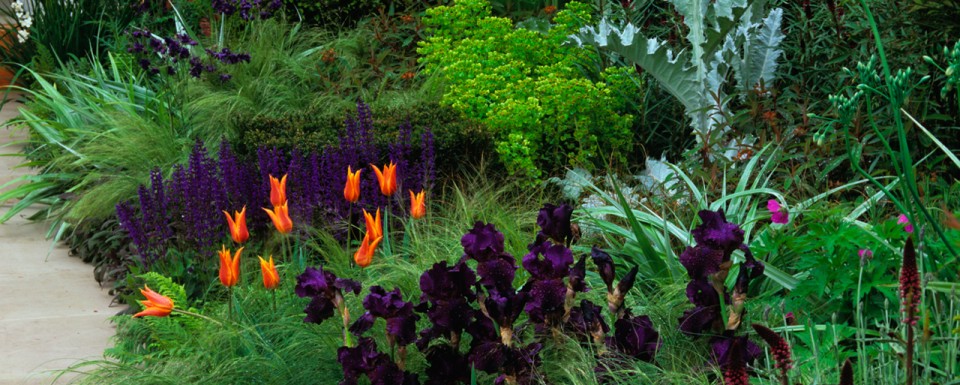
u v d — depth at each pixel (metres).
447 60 7.62
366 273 4.71
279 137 6.46
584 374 3.37
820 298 3.86
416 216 4.48
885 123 5.59
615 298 3.34
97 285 5.79
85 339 5.00
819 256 3.97
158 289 4.79
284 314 4.22
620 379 3.33
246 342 3.96
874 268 3.75
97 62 9.01
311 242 5.16
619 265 4.63
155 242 5.23
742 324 3.66
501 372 3.37
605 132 6.80
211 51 8.14
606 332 3.48
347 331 3.30
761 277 4.33
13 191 7.01
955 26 5.40
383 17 9.07
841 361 3.38
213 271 5.20
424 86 7.80
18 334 5.04
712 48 6.52
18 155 7.54
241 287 4.70
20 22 10.41
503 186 6.24
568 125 6.70
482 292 3.19
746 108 6.09
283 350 3.87
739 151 5.68
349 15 9.84
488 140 6.38
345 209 5.58
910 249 2.36
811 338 3.37
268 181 5.45
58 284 5.78
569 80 7.18
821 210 4.44
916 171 5.25
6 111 9.79
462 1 8.11
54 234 6.68
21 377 4.54
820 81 6.49
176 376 3.85
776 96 6.05
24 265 6.11
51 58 9.77
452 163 6.28
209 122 7.41
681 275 4.31
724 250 3.19
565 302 3.41
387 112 6.91
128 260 5.64
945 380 3.03
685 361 3.56
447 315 3.17
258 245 5.40
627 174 6.57
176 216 5.30
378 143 6.07
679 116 7.11
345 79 8.15
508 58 7.35
